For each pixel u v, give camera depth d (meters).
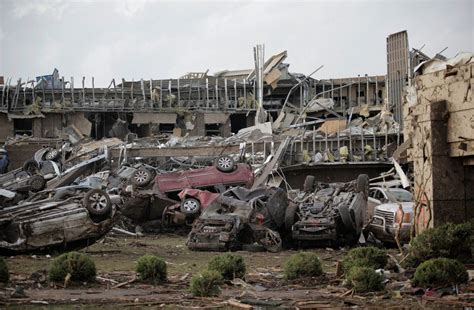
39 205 23.41
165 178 34.62
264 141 47.53
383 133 51.28
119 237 32.22
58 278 16.17
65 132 72.62
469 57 21.95
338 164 48.97
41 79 74.12
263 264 21.02
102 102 73.81
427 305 13.55
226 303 13.81
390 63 67.19
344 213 25.78
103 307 13.52
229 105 77.81
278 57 80.31
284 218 26.27
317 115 75.38
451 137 21.20
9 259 21.61
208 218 25.55
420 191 22.05
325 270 19.28
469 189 21.48
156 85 79.19
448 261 15.36
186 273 18.69
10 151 53.44
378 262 17.62
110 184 35.66
